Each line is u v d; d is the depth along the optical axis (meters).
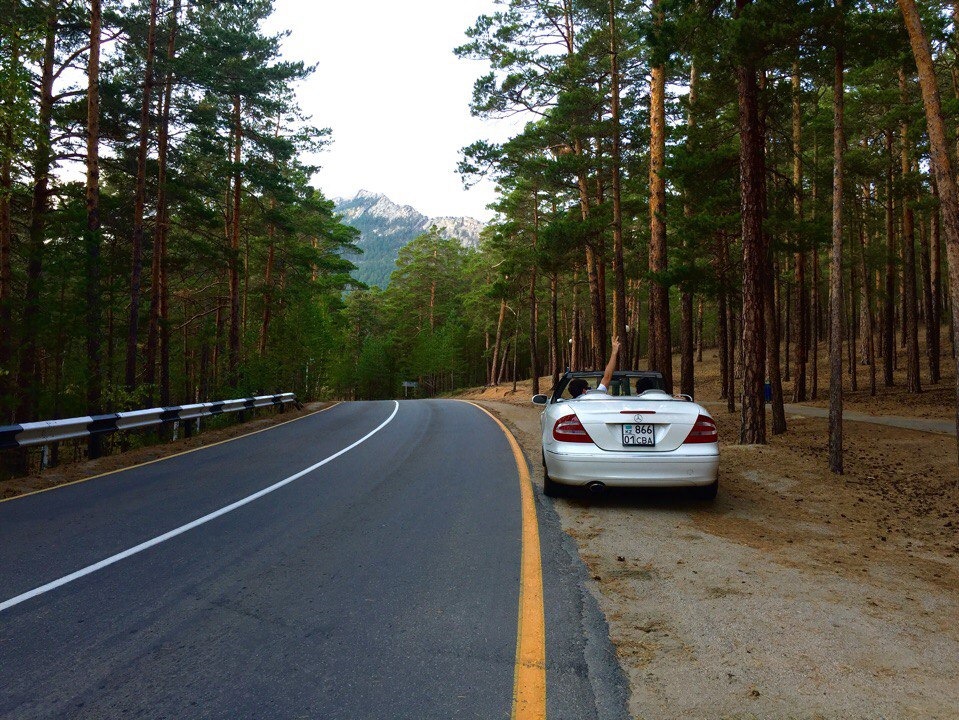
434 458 10.88
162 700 2.75
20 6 15.75
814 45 10.40
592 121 21.88
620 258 20.45
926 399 21.95
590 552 4.98
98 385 17.81
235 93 21.31
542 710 2.60
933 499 7.20
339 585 4.30
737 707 2.60
